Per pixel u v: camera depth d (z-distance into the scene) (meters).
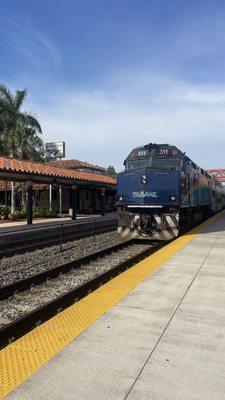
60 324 4.97
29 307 7.00
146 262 9.28
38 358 3.98
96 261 11.50
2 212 28.64
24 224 22.52
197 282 7.16
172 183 14.59
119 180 15.62
